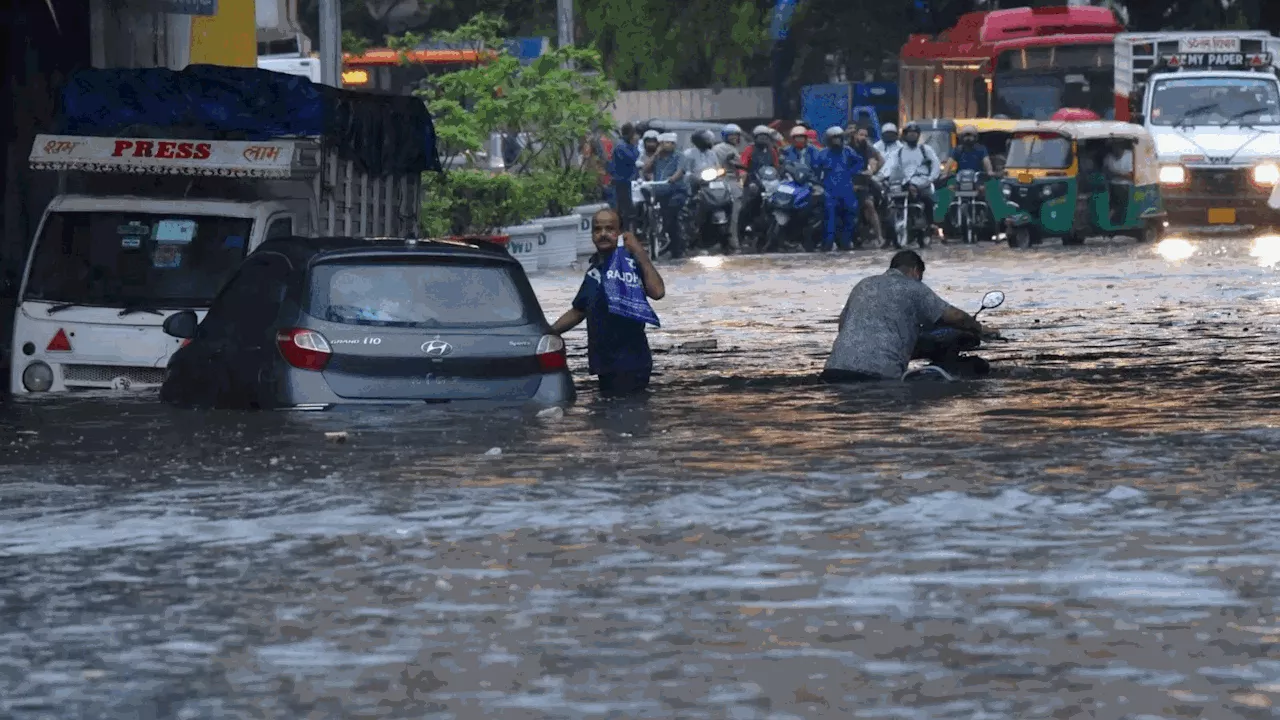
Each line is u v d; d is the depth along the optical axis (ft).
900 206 408.05
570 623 74.02
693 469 112.06
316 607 77.46
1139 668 65.98
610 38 634.43
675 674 66.33
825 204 392.68
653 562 85.25
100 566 86.53
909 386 155.33
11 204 238.27
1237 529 90.53
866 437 125.18
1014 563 83.66
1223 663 66.44
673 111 631.56
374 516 97.86
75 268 168.66
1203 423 130.41
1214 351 184.24
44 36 243.60
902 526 92.68
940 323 159.53
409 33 390.63
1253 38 441.27
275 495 104.78
